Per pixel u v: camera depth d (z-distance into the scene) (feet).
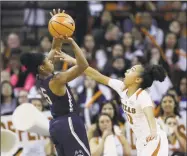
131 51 52.49
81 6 59.67
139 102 29.37
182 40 54.90
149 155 29.35
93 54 51.67
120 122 39.34
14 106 43.68
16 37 54.44
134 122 29.86
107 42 54.24
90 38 52.54
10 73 50.47
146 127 29.50
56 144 28.58
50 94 28.12
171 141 37.37
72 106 28.32
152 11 58.85
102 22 56.80
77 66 27.71
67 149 28.14
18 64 51.16
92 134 36.04
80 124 28.30
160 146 29.48
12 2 62.23
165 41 54.90
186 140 38.83
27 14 59.00
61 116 28.22
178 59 52.90
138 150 29.86
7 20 61.31
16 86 48.26
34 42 57.77
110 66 48.16
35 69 28.30
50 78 28.14
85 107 42.04
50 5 61.98
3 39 59.00
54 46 29.01
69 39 27.50
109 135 35.09
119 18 58.44
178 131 38.93
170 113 38.68
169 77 49.49
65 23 27.35
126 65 48.26
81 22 58.75
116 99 42.06
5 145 37.14
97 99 43.29
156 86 45.68
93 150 34.65
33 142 37.96
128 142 38.47
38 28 59.11
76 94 43.39
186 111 40.86
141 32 54.80
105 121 35.29
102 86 44.68
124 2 59.82
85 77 46.73
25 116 33.27
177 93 46.34
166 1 59.98
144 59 48.32
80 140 28.22
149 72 29.94
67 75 27.73
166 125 37.40
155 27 56.85
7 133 37.17
